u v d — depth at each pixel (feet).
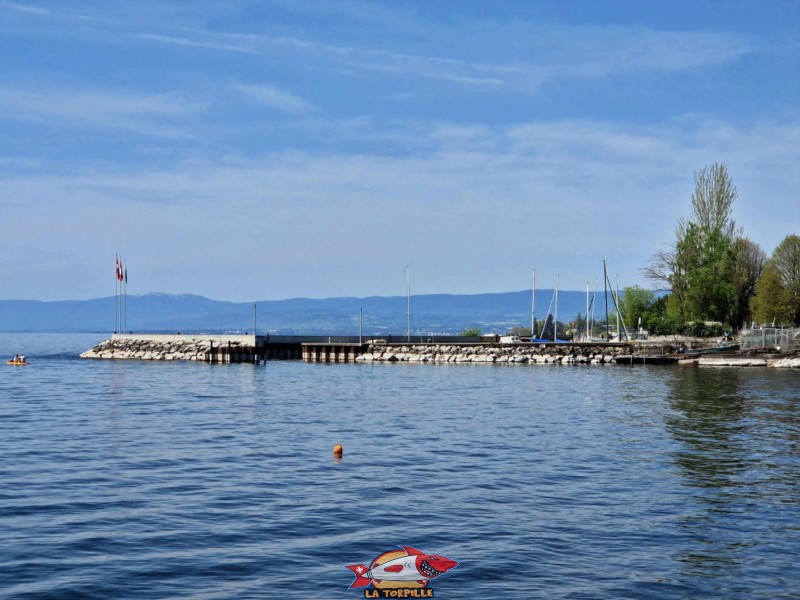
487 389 251.80
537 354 403.75
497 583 65.72
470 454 125.08
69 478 104.78
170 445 133.08
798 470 111.65
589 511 88.38
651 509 89.25
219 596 62.39
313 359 434.30
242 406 199.31
